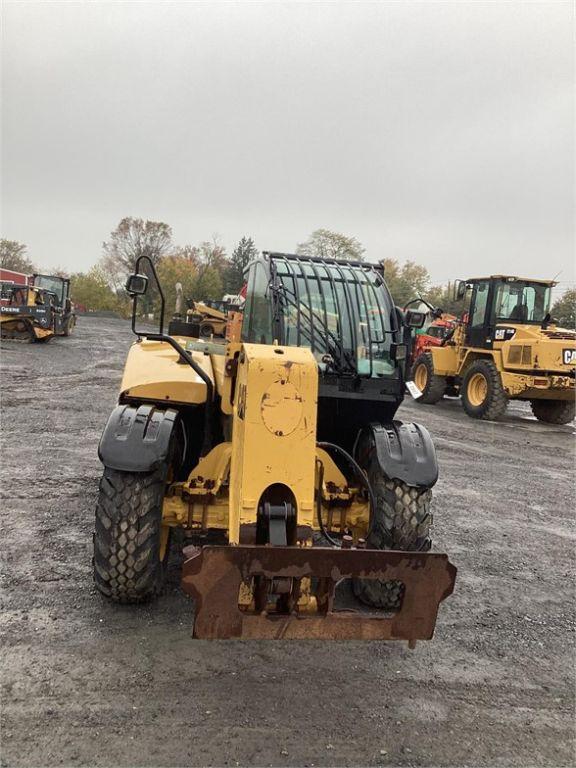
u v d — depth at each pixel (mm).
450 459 9328
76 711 2863
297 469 2984
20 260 85062
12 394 11953
